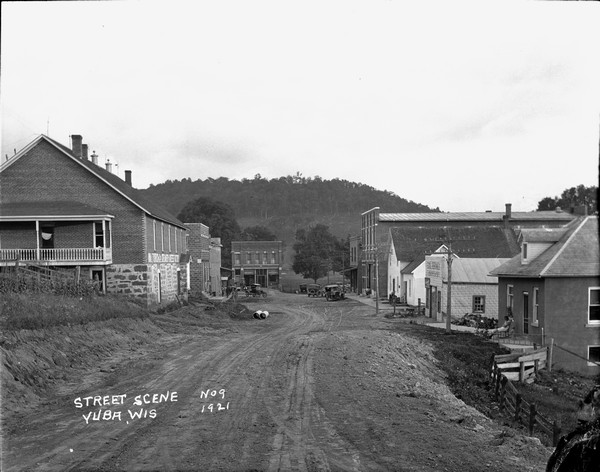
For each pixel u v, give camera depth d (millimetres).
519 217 70500
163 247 44125
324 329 35938
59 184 37969
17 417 11625
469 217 72188
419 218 71125
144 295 37656
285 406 12797
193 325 33656
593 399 9453
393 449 9633
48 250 35656
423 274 55000
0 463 8695
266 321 42938
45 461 8797
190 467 8562
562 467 7031
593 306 28109
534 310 29234
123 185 43781
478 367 24953
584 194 32906
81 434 10383
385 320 43656
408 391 15156
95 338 21078
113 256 37562
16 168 37969
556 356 27578
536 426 15602
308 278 138375
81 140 45906
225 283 101750
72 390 14469
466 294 41938
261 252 119750
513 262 32625
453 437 10453
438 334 32094
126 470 8406
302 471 8453
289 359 19844
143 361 19469
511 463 8984
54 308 21047
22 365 14430
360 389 14836
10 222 35844
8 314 17516
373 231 72125
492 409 18328
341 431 10758
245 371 17484
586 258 28359
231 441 10000
